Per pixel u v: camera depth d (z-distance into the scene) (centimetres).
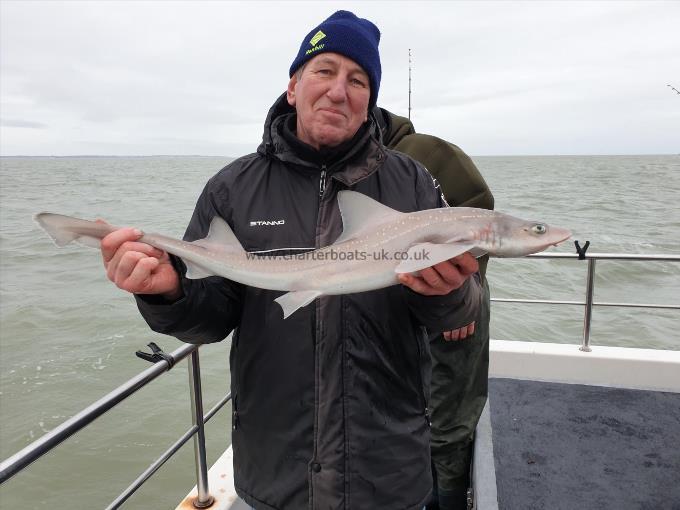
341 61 209
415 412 214
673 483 298
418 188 232
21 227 2394
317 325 201
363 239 207
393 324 208
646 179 6091
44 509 562
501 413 375
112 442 650
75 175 10006
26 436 686
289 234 209
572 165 14188
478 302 216
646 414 370
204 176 9288
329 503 198
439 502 338
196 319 202
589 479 303
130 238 186
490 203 313
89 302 1182
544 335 847
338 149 210
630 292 1052
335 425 198
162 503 555
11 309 1138
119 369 855
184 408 714
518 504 283
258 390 210
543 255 420
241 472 220
